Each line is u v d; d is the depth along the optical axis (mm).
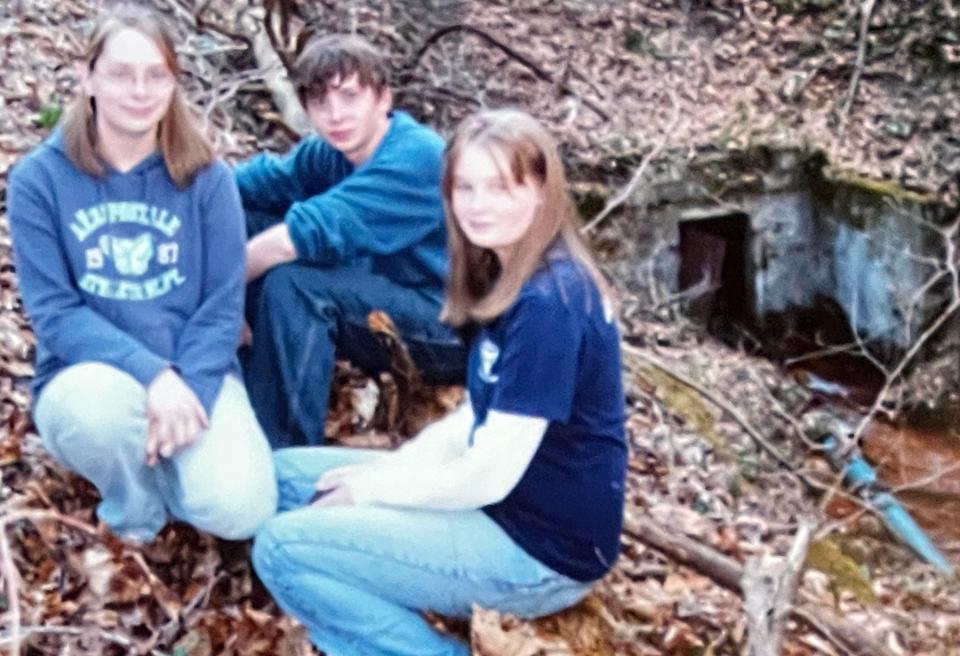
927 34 7492
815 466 4938
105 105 2395
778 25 7684
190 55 5285
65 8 5094
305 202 2977
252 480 2520
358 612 2379
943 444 5785
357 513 2357
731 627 3051
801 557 2812
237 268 2646
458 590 2406
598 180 6055
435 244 3105
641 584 3170
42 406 2477
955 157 6676
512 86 6516
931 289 6086
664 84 7031
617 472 2391
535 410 2195
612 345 2307
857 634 3145
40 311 2494
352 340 3102
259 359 2939
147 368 2475
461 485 2266
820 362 6457
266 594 2729
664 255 6164
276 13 5184
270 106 5211
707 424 4688
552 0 7395
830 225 6488
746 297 6500
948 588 4176
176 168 2535
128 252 2543
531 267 2225
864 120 6996
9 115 4262
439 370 3240
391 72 6004
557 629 2717
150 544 2717
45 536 2633
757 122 6770
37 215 2480
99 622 2518
